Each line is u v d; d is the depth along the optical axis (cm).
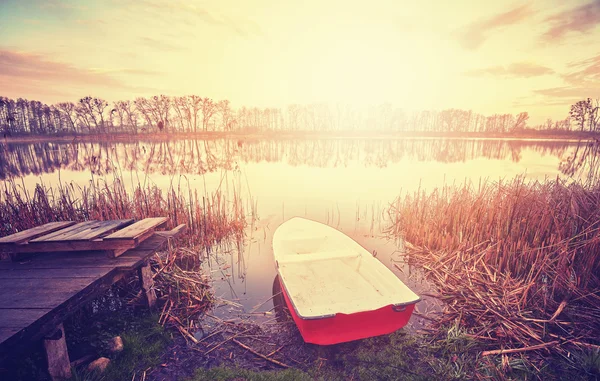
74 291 336
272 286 614
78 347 381
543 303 492
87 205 862
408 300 414
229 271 684
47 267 405
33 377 313
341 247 660
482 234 742
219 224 939
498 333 433
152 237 538
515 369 375
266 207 1247
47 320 292
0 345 243
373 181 1786
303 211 1189
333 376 377
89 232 454
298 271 592
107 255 434
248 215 1133
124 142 4984
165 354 408
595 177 1014
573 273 555
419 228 859
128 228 480
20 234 440
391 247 834
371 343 441
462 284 569
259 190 1555
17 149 3688
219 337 452
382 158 2969
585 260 561
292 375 371
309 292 528
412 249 803
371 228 979
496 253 629
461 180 1723
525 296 493
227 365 392
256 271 681
